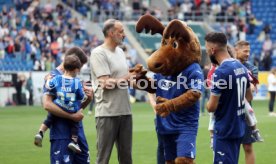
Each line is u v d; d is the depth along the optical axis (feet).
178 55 30.35
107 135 35.63
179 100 30.09
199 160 45.42
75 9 142.82
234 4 151.74
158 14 146.72
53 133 32.99
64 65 32.94
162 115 30.32
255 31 147.43
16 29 126.21
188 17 148.05
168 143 31.63
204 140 56.03
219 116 30.17
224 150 30.07
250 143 37.01
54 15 133.39
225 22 147.84
